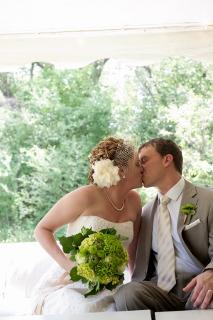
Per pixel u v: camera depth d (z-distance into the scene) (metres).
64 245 2.06
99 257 1.95
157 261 2.50
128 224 2.56
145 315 1.80
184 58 5.64
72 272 2.02
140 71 5.73
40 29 3.56
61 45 3.62
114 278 1.97
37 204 5.63
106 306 2.31
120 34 3.61
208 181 5.43
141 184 2.60
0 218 5.59
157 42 3.61
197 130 5.55
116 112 5.76
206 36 3.60
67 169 5.68
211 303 2.08
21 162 5.68
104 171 2.51
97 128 5.76
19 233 5.58
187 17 3.45
